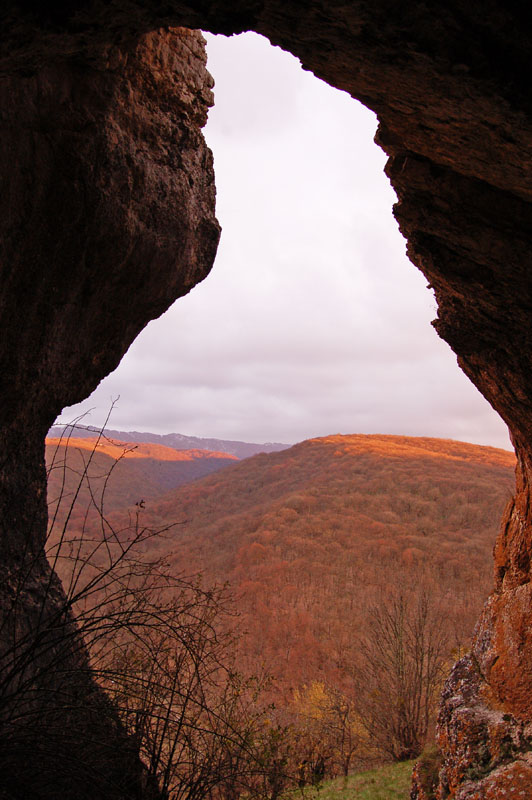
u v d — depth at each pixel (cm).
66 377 495
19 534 467
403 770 1175
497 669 688
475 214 413
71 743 311
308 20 263
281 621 3778
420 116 326
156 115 481
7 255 393
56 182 400
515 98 268
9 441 454
